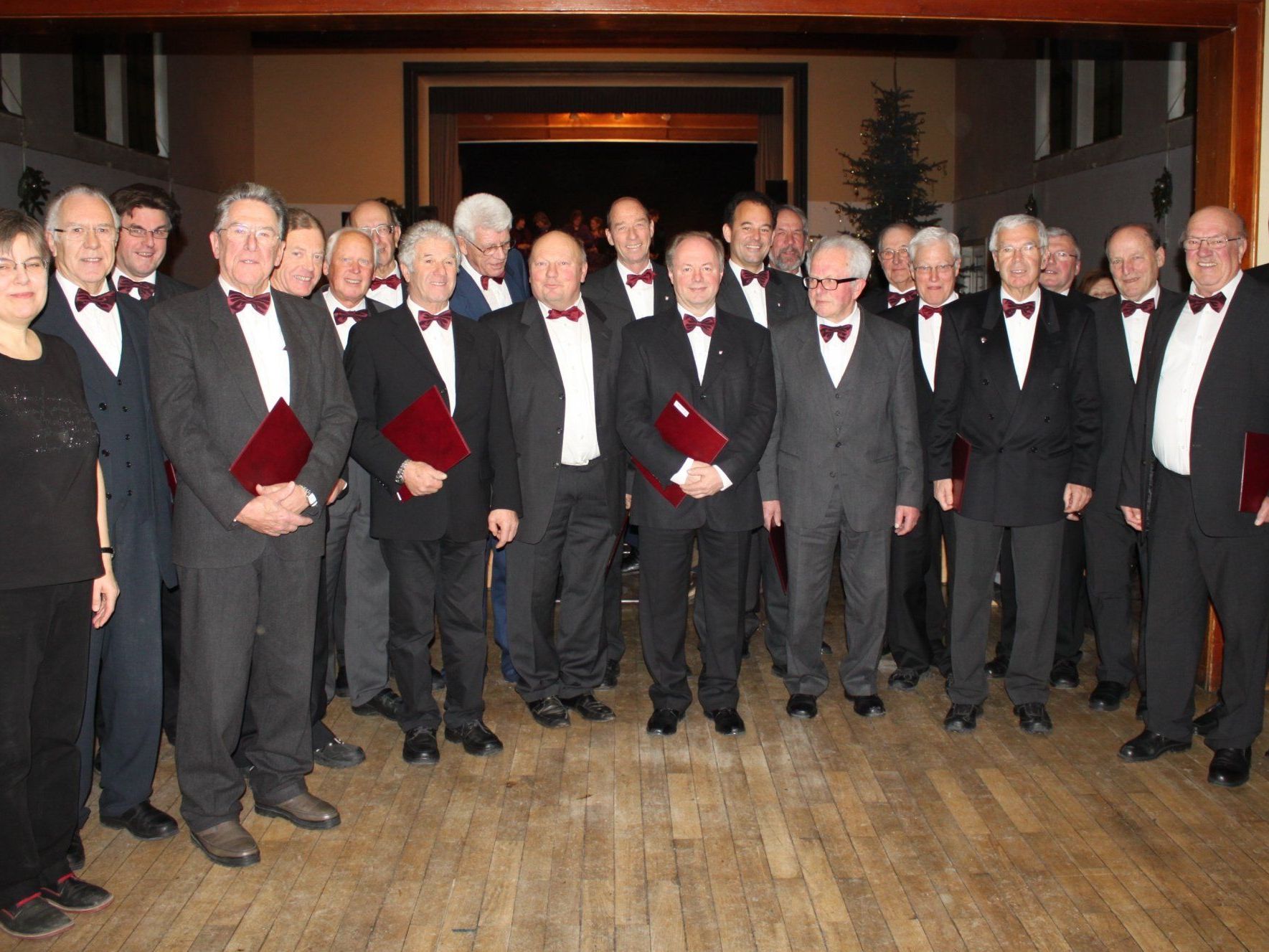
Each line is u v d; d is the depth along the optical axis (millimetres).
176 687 3664
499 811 3219
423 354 3432
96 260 2867
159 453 3035
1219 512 3346
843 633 5129
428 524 3404
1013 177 11977
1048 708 4047
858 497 3797
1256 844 3000
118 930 2598
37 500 2455
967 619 3803
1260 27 4152
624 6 3934
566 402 3777
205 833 2930
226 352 2857
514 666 3955
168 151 11141
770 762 3559
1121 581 4043
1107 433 4016
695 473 3570
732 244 4344
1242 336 3346
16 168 8609
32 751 2607
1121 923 2617
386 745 3732
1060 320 3762
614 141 14695
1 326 2477
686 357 3695
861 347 3791
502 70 13352
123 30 4004
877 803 3254
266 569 2953
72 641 2596
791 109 13625
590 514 3889
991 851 2965
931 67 13469
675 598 3787
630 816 3178
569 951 2514
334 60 13328
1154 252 4012
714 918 2646
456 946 2531
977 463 3746
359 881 2820
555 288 3668
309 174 13422
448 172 14000
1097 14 4105
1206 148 4359
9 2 3797
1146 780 3414
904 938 2559
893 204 12086
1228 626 3395
